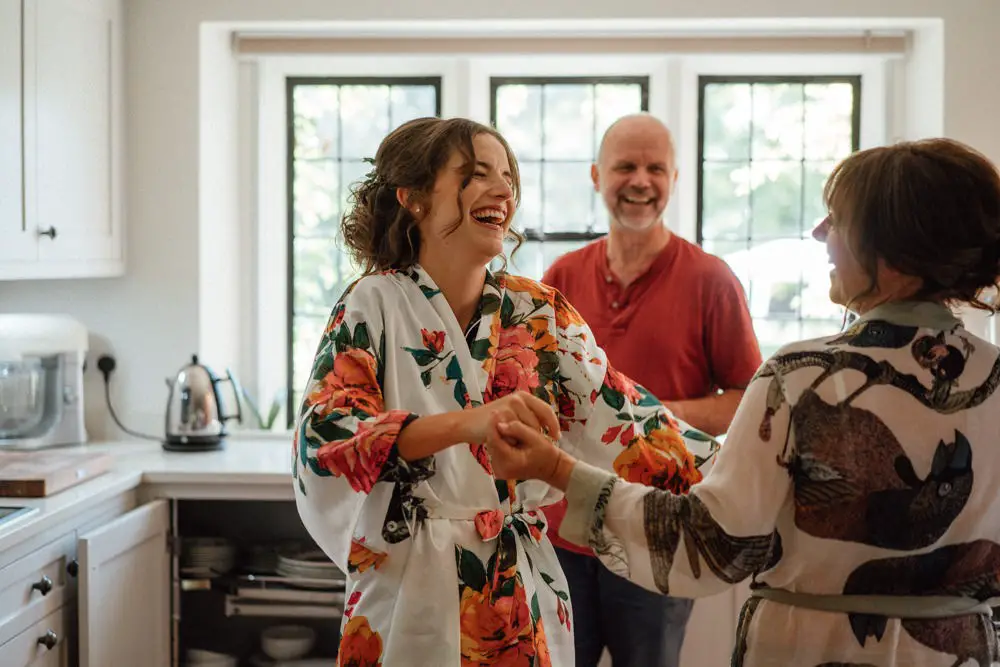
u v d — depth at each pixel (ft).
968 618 3.97
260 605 9.30
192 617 9.86
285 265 11.69
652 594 7.35
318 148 11.62
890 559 3.88
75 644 7.96
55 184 9.15
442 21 10.46
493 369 5.14
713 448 5.51
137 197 10.48
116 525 8.07
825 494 3.86
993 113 10.18
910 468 3.82
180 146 10.44
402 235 5.21
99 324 10.59
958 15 10.16
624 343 8.09
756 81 11.29
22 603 7.16
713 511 3.92
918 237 3.79
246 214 11.39
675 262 8.14
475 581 4.87
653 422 5.36
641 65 11.24
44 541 7.44
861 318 4.02
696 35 10.84
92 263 9.80
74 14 9.41
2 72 8.35
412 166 5.06
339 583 9.21
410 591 4.79
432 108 11.53
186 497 9.02
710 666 9.05
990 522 3.95
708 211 11.42
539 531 5.23
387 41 11.00
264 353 11.50
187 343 10.55
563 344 5.33
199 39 10.41
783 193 11.37
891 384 3.86
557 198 11.45
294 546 9.91
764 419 3.93
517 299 5.35
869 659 3.89
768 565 4.11
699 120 11.35
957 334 3.94
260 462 9.40
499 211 5.09
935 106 10.41
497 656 4.86
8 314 10.23
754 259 11.42
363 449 4.43
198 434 9.91
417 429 4.42
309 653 9.83
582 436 5.32
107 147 10.07
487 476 4.98
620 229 8.14
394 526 4.84
